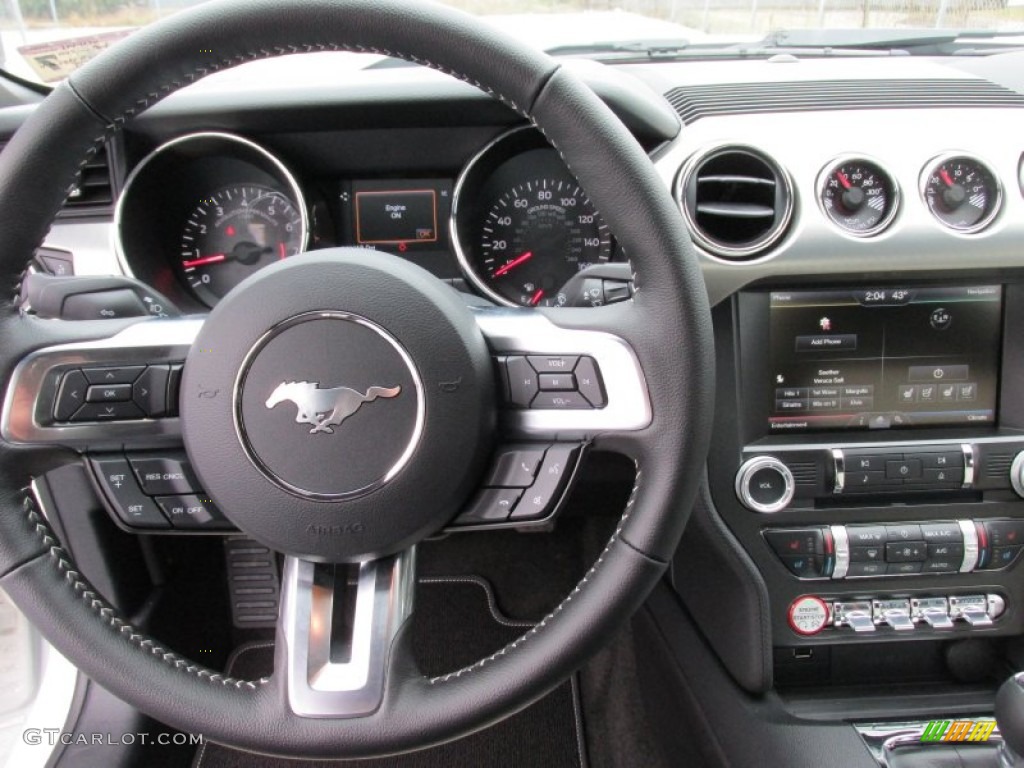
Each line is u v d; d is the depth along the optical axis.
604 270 0.99
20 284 0.84
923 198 1.17
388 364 0.80
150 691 0.80
